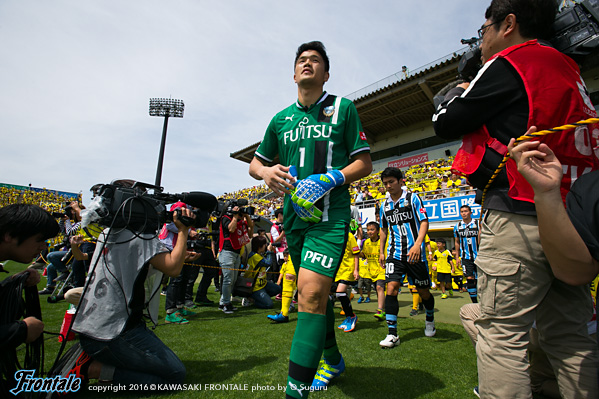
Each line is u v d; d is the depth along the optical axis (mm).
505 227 1146
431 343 2895
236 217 4723
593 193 1029
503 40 1338
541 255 1085
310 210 1551
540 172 950
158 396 1751
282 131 1889
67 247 5645
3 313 1428
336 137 1747
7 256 1483
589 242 966
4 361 1363
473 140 1314
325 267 1495
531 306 1109
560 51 1307
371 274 6113
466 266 5266
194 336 3129
